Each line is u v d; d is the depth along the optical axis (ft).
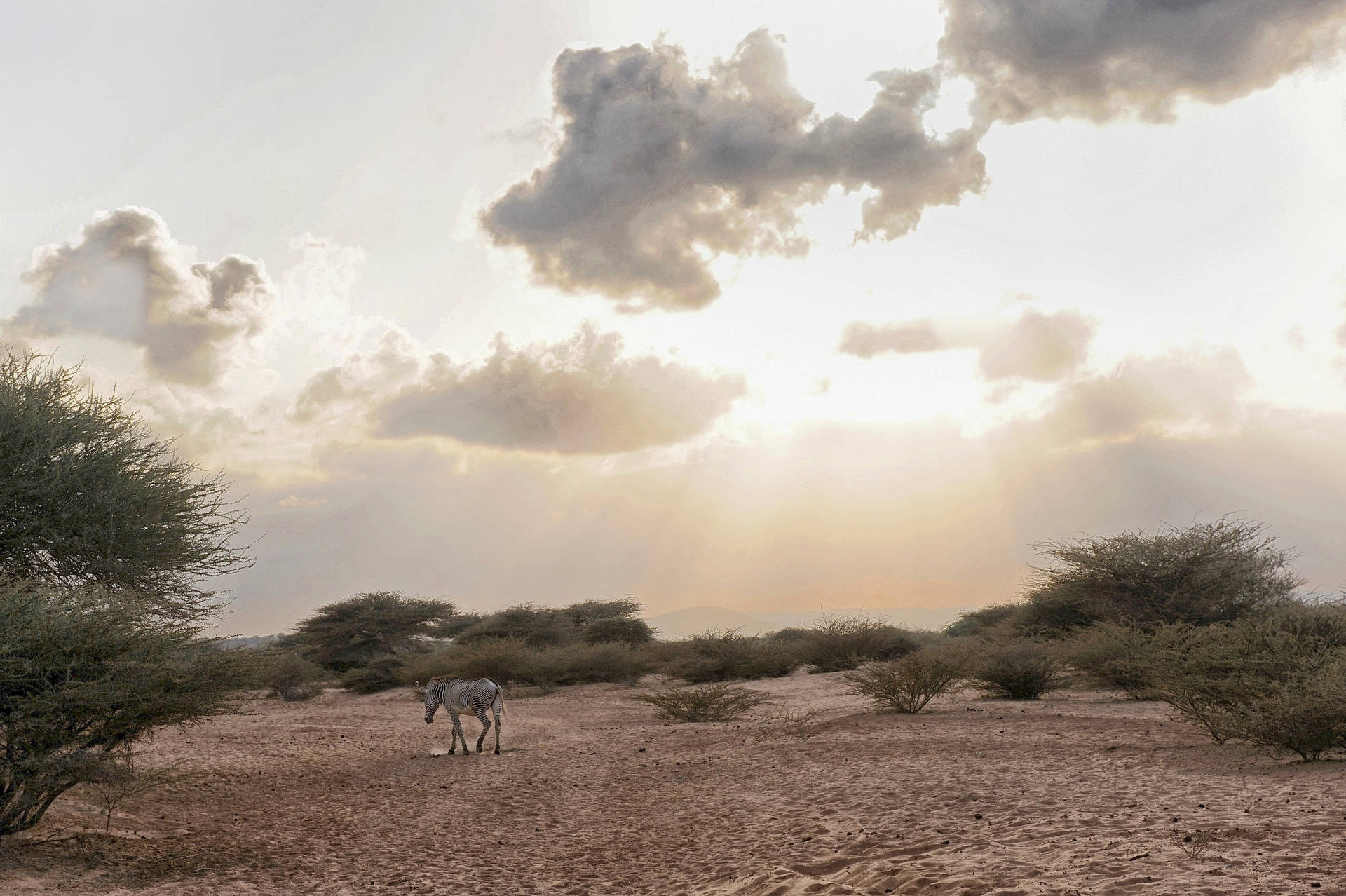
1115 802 26.17
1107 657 64.39
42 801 27.50
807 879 20.68
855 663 110.52
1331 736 30.94
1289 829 20.77
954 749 41.04
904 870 20.07
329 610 138.10
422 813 35.22
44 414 33.83
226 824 32.76
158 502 35.22
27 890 22.41
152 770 33.35
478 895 23.18
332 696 116.67
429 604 141.18
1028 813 25.55
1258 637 40.91
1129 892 16.63
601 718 76.74
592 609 174.40
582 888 23.65
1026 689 67.87
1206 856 18.79
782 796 33.78
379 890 23.81
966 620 137.90
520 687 117.29
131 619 27.02
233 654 29.09
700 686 108.99
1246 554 74.43
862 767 38.09
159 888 23.82
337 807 36.52
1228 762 32.40
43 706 24.30
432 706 53.67
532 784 41.60
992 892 17.44
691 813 32.53
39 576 32.99
